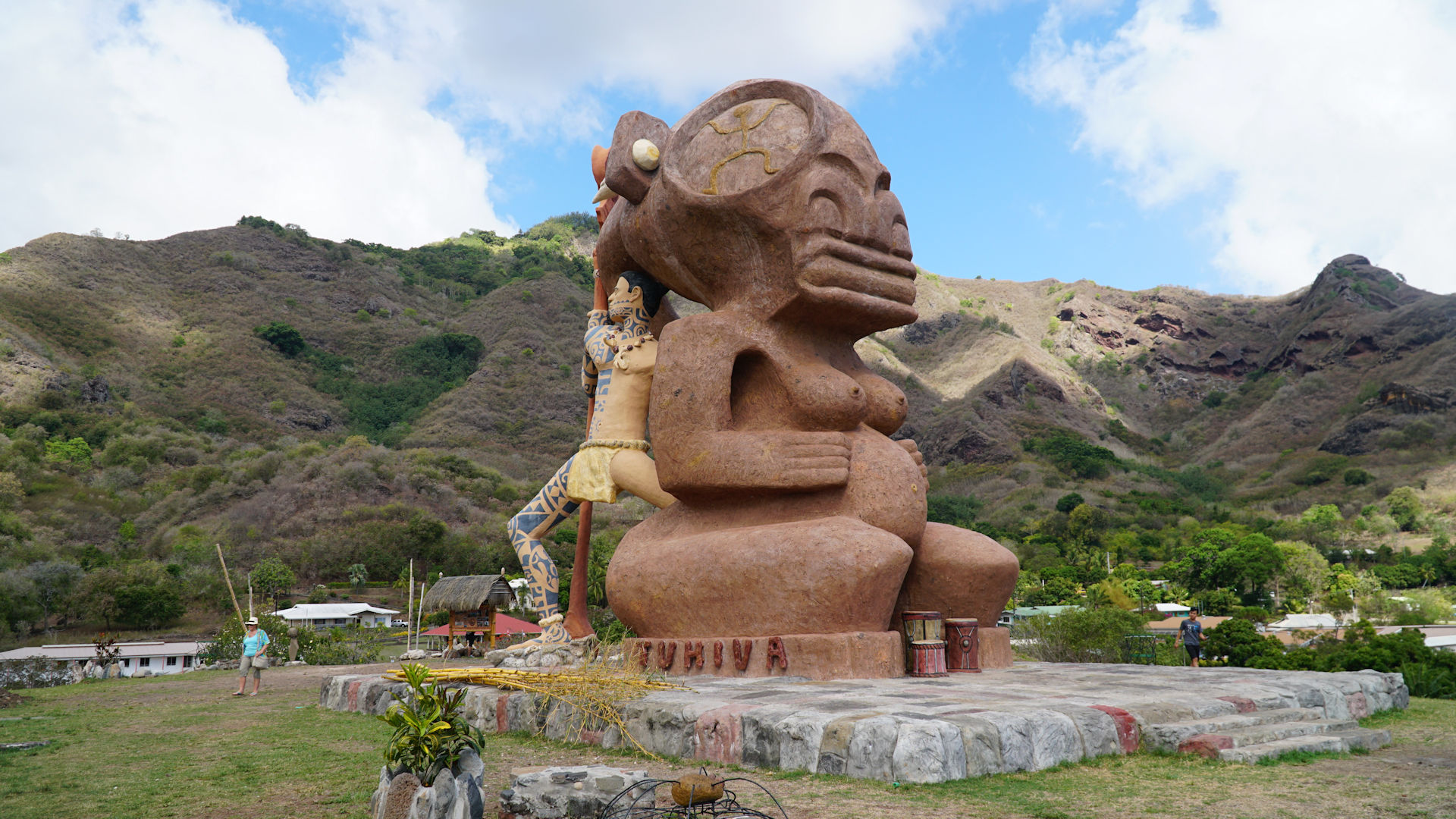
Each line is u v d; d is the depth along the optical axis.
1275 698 8.54
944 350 187.62
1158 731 7.19
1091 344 198.50
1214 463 145.75
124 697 14.46
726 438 10.48
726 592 10.08
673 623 10.58
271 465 83.56
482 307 143.25
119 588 51.91
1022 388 165.25
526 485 91.19
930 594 11.20
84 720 11.30
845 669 9.31
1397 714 10.09
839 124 11.12
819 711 6.95
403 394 119.50
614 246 12.70
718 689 8.54
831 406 10.62
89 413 95.75
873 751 6.24
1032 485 122.62
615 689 8.42
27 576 53.16
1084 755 6.84
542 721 8.58
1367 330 158.50
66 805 6.36
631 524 64.75
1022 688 8.67
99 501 77.81
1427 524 97.88
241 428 102.69
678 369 10.80
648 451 12.64
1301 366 166.50
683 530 11.14
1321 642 21.56
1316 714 8.77
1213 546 77.00
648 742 7.63
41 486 77.56
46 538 67.12
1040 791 5.89
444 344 129.00
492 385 119.94
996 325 193.12
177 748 8.76
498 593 27.25
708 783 4.70
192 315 123.25
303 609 50.84
